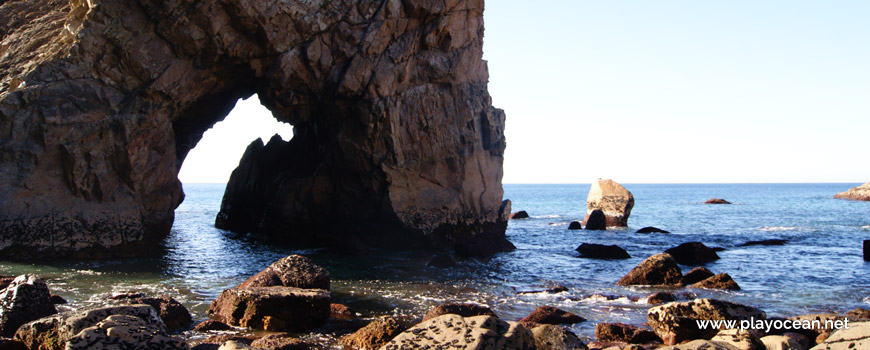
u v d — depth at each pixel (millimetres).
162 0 21406
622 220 44469
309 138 31109
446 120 27547
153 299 13414
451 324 9617
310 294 13211
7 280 15000
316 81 24750
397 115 26000
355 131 26109
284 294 13047
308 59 23953
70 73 21062
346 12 24141
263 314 12922
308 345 11727
